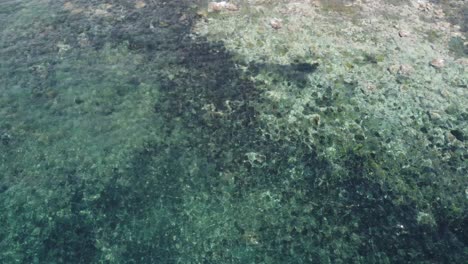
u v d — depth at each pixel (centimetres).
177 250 895
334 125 1119
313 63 1269
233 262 882
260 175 1023
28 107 1150
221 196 982
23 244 895
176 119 1128
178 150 1062
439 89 1212
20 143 1071
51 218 935
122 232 917
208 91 1195
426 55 1305
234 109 1153
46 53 1298
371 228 942
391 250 912
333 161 1051
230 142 1083
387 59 1288
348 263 890
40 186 989
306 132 1104
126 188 988
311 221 949
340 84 1213
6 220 930
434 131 1116
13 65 1259
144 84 1211
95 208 953
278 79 1225
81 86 1202
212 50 1306
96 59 1282
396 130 1114
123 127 1105
